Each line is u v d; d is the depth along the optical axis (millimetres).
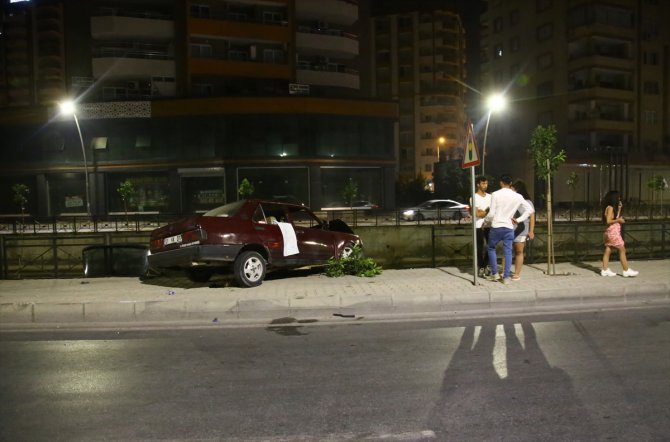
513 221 8523
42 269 12273
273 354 5461
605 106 49500
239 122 36938
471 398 4109
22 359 5426
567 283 8414
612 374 4617
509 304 7754
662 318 6801
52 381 4691
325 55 44688
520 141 54469
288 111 36875
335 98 37688
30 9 53031
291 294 7867
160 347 5816
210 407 4023
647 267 10297
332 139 38094
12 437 3539
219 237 8430
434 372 4762
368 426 3639
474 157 8312
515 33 54875
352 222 28016
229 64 40031
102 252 10852
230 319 7211
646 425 3584
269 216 9625
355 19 44406
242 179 36938
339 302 7441
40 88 53156
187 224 8438
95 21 38688
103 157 37812
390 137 39438
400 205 55156
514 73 55094
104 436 3539
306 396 4223
